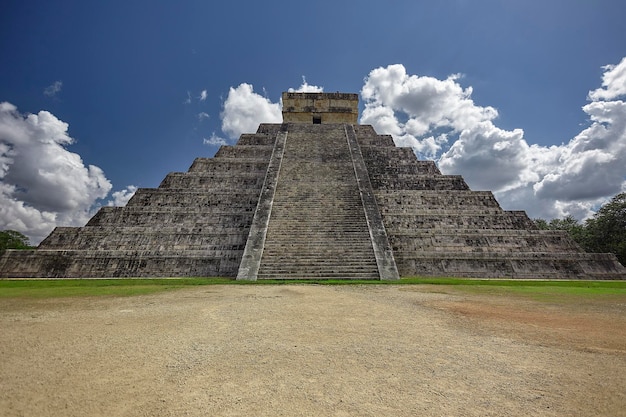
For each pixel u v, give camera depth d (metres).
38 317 7.09
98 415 3.14
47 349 4.97
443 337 5.82
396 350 5.10
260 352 4.94
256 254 15.91
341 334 5.94
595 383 3.96
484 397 3.59
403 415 3.21
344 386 3.83
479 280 15.32
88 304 8.71
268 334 5.88
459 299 9.91
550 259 18.16
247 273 14.76
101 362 4.48
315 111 38.47
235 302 9.00
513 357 4.85
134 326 6.34
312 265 15.44
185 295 10.30
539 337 5.87
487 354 4.96
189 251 18.36
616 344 5.50
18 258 17.89
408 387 3.83
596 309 8.44
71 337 5.58
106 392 3.61
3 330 6.02
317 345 5.30
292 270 15.09
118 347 5.09
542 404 3.44
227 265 17.86
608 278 17.53
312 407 3.34
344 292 11.09
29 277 17.41
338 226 18.05
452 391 3.74
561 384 3.94
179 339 5.53
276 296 10.05
